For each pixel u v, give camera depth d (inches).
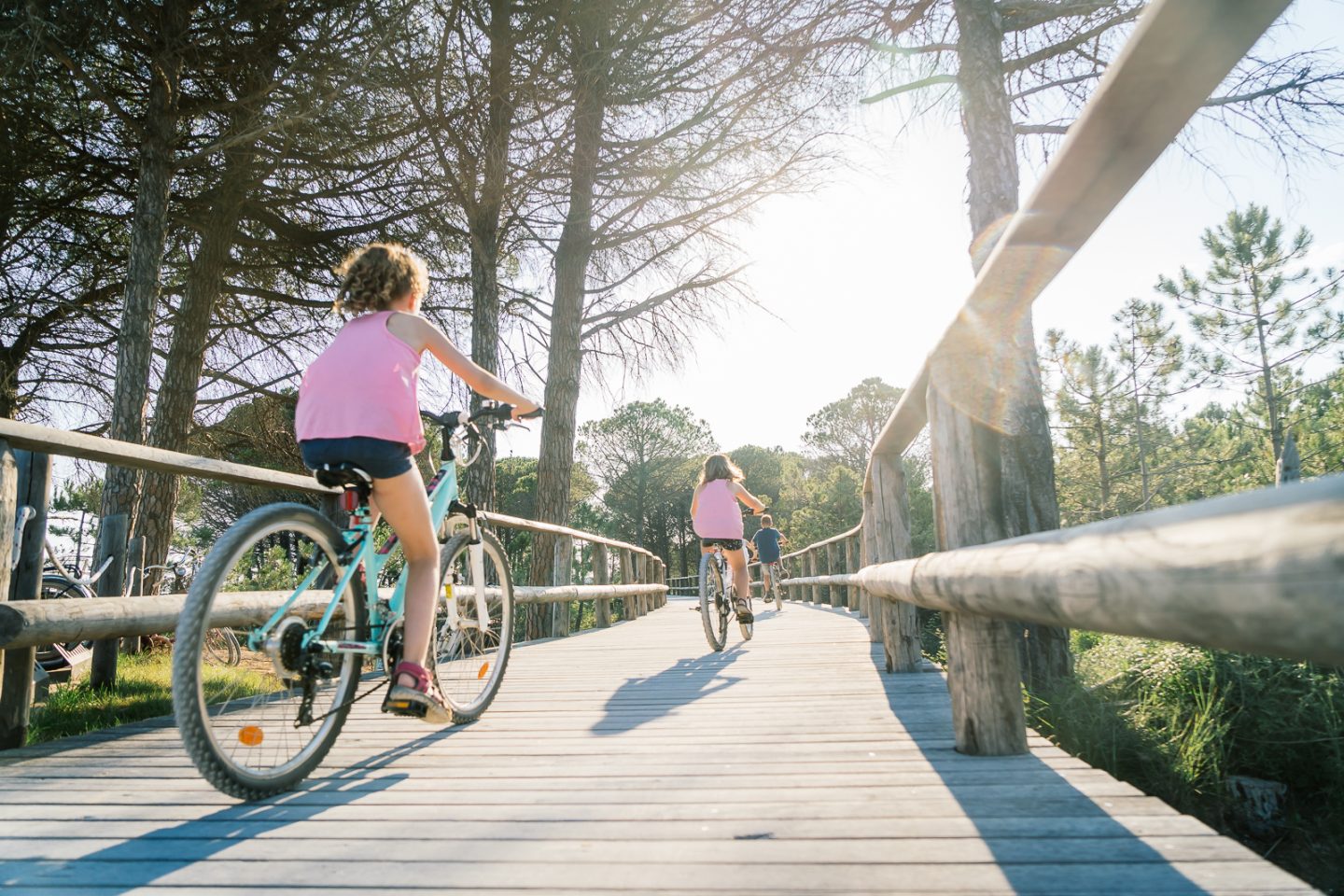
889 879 63.4
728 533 257.3
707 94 392.5
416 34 324.5
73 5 274.5
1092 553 40.2
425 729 130.3
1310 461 722.8
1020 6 244.1
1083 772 91.1
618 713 142.6
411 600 106.1
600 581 425.7
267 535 94.4
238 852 74.2
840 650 229.8
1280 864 133.4
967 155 249.8
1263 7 43.7
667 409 2233.0
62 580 247.4
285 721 97.4
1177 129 56.8
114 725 163.5
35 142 336.5
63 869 70.6
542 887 64.4
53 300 376.2
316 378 102.5
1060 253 77.0
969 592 72.2
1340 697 153.5
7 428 116.0
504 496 2015.3
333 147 342.6
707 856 70.0
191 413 372.8
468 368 109.4
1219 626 29.5
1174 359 786.2
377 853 73.3
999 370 103.8
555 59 384.8
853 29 282.2
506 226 416.8
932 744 108.2
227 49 328.8
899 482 174.9
